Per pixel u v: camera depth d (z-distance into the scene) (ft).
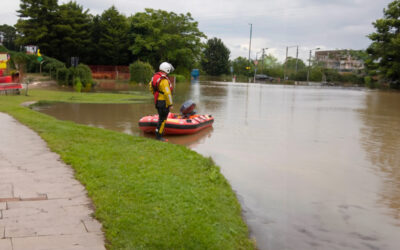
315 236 15.51
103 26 175.73
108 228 12.74
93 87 102.17
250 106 67.41
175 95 90.38
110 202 14.83
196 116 40.34
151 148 25.30
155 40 180.34
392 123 49.62
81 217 13.48
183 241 12.39
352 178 23.90
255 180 22.66
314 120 51.19
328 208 18.65
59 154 21.93
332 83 235.61
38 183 16.80
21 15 154.10
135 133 36.58
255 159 27.96
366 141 36.35
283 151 31.01
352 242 15.15
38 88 88.69
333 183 22.75
